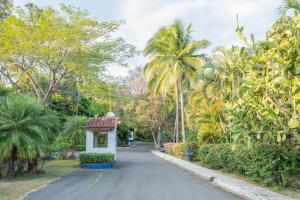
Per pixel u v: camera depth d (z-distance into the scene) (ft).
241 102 39.55
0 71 72.13
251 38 39.32
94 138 85.15
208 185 47.24
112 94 79.77
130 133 221.25
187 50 111.34
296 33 33.81
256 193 38.45
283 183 42.16
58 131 61.26
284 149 42.78
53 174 59.16
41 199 34.96
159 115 159.33
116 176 57.36
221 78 83.87
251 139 40.22
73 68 71.82
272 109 33.81
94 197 36.35
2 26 61.36
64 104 107.65
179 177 56.54
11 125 50.57
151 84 135.13
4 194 37.86
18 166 55.62
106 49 69.82
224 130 81.10
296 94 32.22
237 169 57.00
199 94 100.63
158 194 38.81
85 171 66.08
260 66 39.50
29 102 53.72
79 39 67.05
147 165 80.74
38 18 64.75
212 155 69.46
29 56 68.03
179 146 106.32
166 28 118.21
